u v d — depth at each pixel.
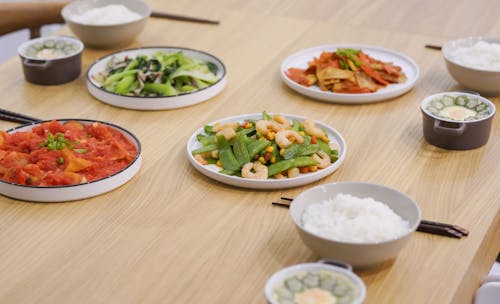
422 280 1.22
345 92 1.62
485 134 1.47
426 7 1.96
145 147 1.48
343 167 1.43
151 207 1.35
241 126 1.46
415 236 1.29
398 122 1.55
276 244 1.28
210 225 1.31
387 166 1.43
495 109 1.51
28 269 1.24
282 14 1.94
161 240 1.29
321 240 1.20
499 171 1.42
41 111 1.58
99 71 1.68
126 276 1.23
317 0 2.00
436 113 1.48
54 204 1.35
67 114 1.57
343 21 1.90
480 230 1.30
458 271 1.24
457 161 1.44
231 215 1.33
